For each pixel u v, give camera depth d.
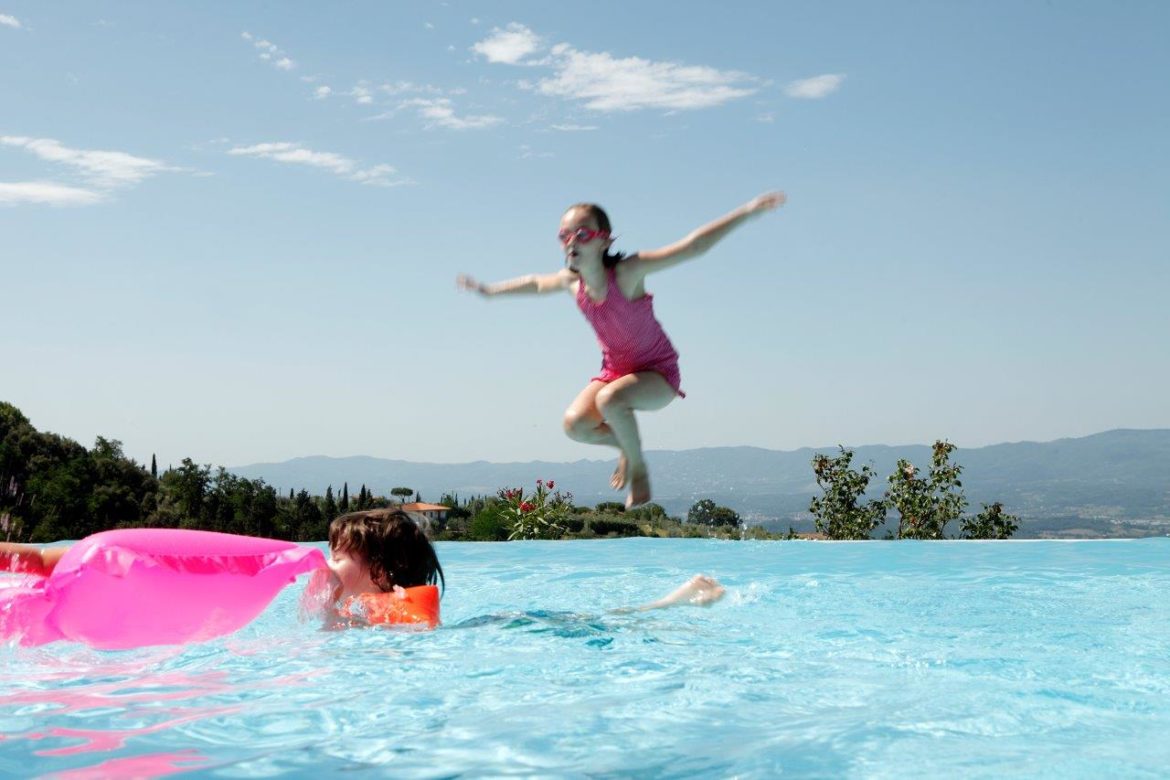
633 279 4.59
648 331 4.74
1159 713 2.55
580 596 5.43
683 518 21.27
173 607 3.48
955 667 3.21
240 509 64.94
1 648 3.31
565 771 2.02
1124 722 2.45
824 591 5.37
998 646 3.64
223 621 3.56
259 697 2.72
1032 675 3.08
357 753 2.15
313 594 3.94
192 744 2.22
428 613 3.96
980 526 20.27
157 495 60.47
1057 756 2.12
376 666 3.18
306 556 3.75
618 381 4.73
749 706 2.62
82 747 2.19
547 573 6.68
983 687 2.88
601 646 3.56
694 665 3.21
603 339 4.84
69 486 51.69
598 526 17.06
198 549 3.60
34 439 54.00
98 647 3.40
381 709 2.58
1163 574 6.35
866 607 4.74
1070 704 2.65
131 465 61.62
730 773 2.00
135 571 3.43
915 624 4.20
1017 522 20.12
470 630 3.86
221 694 2.76
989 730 2.36
